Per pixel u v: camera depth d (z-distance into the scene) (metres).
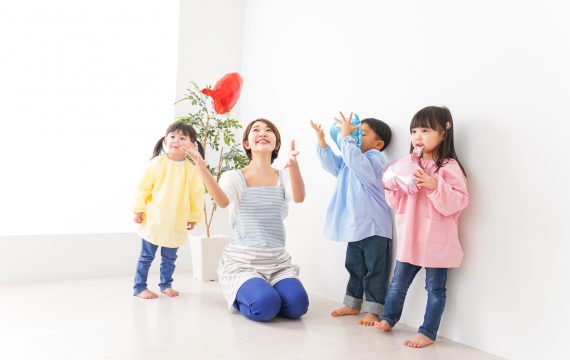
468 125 1.78
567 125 1.51
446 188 1.68
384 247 2.01
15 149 2.71
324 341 1.71
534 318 1.57
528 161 1.60
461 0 1.82
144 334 1.69
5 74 2.68
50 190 2.79
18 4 2.69
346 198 2.06
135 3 2.98
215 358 1.49
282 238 2.12
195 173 2.32
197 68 2.96
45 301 2.07
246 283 1.93
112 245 2.66
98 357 1.46
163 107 2.98
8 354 1.46
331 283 2.34
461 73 1.81
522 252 1.61
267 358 1.51
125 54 2.98
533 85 1.60
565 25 1.52
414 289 1.95
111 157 2.96
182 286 2.47
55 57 2.80
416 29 1.99
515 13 1.65
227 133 2.67
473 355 1.64
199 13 2.97
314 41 2.51
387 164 2.08
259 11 2.98
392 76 2.08
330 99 2.39
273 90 2.80
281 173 2.17
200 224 2.99
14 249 2.39
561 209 1.51
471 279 1.75
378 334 1.82
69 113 2.85
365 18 2.22
